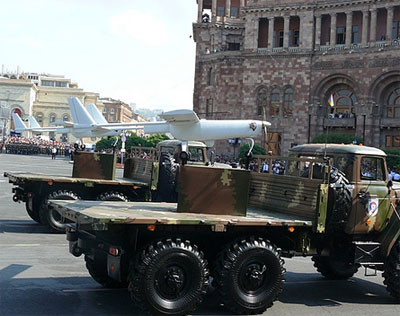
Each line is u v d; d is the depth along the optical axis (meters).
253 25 68.06
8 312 8.45
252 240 9.04
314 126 64.38
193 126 21.55
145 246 8.35
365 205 10.30
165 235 8.72
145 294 8.09
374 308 10.02
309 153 11.16
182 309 8.34
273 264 9.05
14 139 87.50
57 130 45.12
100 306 9.11
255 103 67.62
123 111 157.25
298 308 9.68
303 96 64.94
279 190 10.45
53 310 8.71
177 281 8.28
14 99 134.75
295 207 9.91
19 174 18.05
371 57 60.94
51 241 15.35
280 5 66.06
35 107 141.50
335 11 63.81
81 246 9.34
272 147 66.81
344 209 9.79
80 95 144.12
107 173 18.08
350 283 12.22
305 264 14.34
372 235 10.74
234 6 81.06
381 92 60.94
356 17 64.56
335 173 9.97
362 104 61.25
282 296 10.55
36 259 12.73
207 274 8.59
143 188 18.06
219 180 9.27
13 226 17.89
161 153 18.09
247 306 8.83
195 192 9.19
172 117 21.27
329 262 12.25
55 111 142.50
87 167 17.95
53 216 16.77
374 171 10.62
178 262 8.36
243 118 68.06
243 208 9.38
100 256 9.91
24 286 10.16
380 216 10.52
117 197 17.36
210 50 76.69
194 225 8.68
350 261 10.51
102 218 7.71
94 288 10.34
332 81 64.06
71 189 17.44
